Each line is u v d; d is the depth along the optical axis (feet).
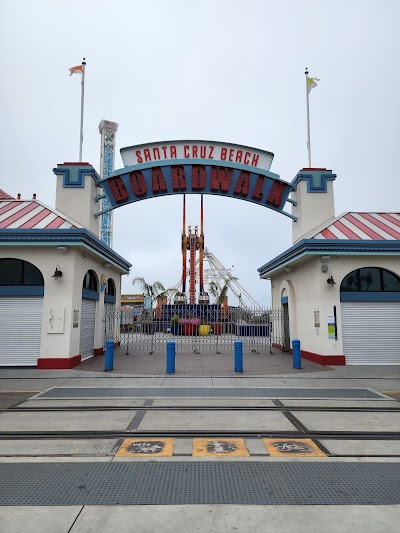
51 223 49.39
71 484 15.57
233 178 57.82
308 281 54.24
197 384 36.47
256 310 75.25
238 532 12.13
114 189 57.21
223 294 137.69
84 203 55.11
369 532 12.10
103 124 238.89
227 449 19.60
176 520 12.84
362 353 49.06
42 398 30.73
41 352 45.68
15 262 47.67
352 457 18.57
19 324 46.52
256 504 13.92
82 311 53.16
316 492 14.88
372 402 29.68
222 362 52.49
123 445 20.21
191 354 62.59
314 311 51.78
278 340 70.08
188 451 19.30
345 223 55.62
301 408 27.73
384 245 48.75
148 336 98.99
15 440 21.03
